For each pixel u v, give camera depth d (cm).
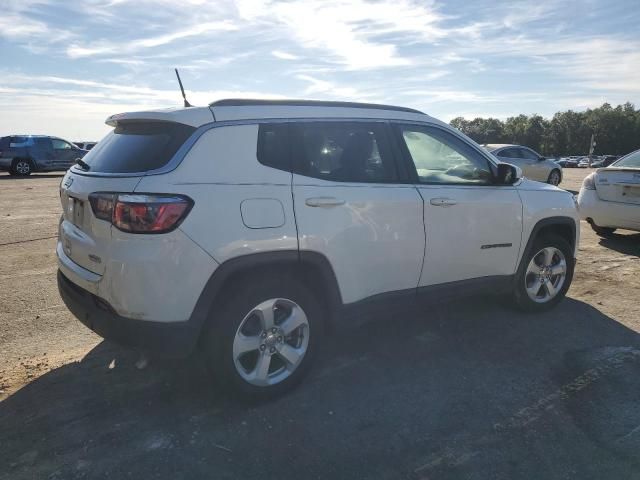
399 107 388
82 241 297
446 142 401
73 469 254
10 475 249
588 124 11656
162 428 289
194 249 275
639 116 11700
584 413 307
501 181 419
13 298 501
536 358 380
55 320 446
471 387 338
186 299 277
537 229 446
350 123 350
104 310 286
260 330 309
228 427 291
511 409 312
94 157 332
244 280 302
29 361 369
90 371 354
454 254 389
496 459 265
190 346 284
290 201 307
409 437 283
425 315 467
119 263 270
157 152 289
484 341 411
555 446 276
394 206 350
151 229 267
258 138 308
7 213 1034
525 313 469
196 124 293
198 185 280
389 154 364
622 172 727
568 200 475
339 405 315
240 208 289
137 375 349
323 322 337
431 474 254
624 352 390
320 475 252
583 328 437
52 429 286
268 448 273
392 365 370
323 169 330
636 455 268
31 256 668
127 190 272
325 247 319
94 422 294
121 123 337
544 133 12044
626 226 729
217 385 307
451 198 382
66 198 333
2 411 304
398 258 357
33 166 2192
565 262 478
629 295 522
